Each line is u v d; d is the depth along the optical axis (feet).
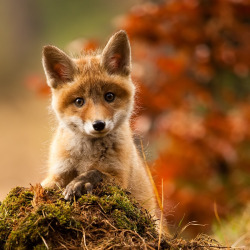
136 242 22.52
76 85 30.78
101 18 164.25
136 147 35.29
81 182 25.23
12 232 22.03
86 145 29.78
